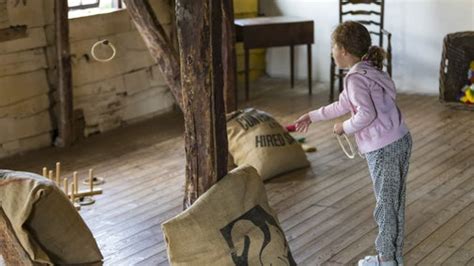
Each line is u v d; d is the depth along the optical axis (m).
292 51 8.27
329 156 5.93
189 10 3.26
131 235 4.49
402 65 8.11
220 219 3.38
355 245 4.23
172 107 7.62
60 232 3.39
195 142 3.44
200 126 3.40
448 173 5.44
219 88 3.39
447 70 7.28
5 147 6.11
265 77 9.02
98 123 6.84
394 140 3.54
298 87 8.45
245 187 3.50
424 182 5.27
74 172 5.36
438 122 6.81
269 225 3.48
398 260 3.69
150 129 6.96
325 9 8.43
